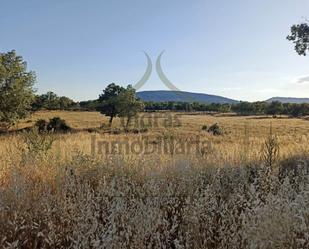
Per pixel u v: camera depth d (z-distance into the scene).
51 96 78.50
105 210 3.83
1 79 37.09
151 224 3.19
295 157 8.10
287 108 90.38
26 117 41.22
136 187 4.62
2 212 3.55
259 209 2.95
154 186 4.31
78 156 6.18
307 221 2.90
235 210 3.56
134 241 2.99
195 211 3.53
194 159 6.88
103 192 4.22
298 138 17.44
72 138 18.42
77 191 4.33
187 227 3.43
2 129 37.41
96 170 5.71
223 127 35.44
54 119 39.84
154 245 3.18
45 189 4.24
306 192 3.24
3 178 5.21
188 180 4.80
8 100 37.19
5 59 38.25
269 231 2.70
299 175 5.19
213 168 6.04
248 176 5.58
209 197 4.12
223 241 3.12
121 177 5.12
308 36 13.37
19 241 3.33
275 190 4.32
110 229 3.17
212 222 3.44
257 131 31.25
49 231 3.51
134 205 3.66
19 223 3.61
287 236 2.73
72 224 3.57
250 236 2.79
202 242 3.27
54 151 7.96
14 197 3.92
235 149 9.04
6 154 7.58
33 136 8.10
